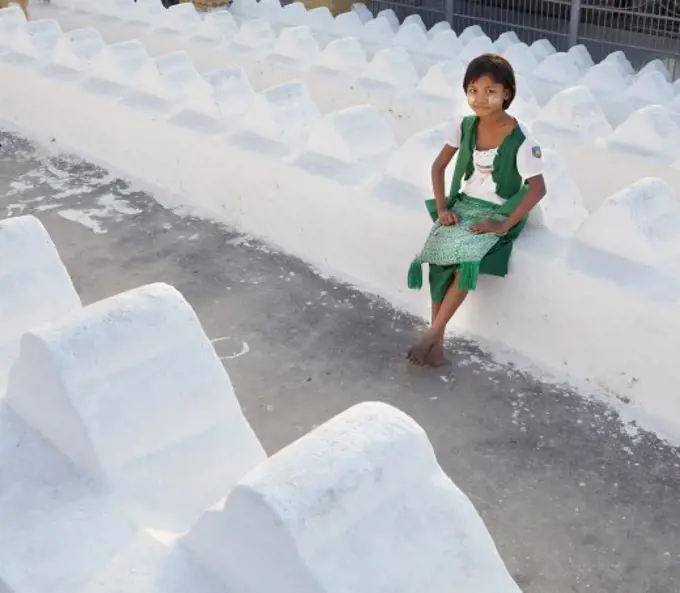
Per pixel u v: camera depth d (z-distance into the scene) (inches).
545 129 241.9
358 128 205.9
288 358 169.5
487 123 157.9
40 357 104.5
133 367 107.3
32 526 96.2
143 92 256.1
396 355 170.2
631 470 140.8
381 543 86.0
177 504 103.8
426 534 89.6
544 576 121.2
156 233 218.1
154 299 112.9
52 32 305.0
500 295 169.2
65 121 271.0
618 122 270.8
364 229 191.5
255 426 150.4
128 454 104.0
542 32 362.9
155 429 106.7
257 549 84.5
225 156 219.9
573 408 155.1
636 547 126.1
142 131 243.0
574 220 177.5
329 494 84.7
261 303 187.9
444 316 162.9
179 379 109.9
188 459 107.6
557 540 127.3
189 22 362.6
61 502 99.6
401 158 190.7
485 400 157.2
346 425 92.1
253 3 396.8
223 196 225.3
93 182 247.4
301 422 151.6
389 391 159.8
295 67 311.9
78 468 104.3
